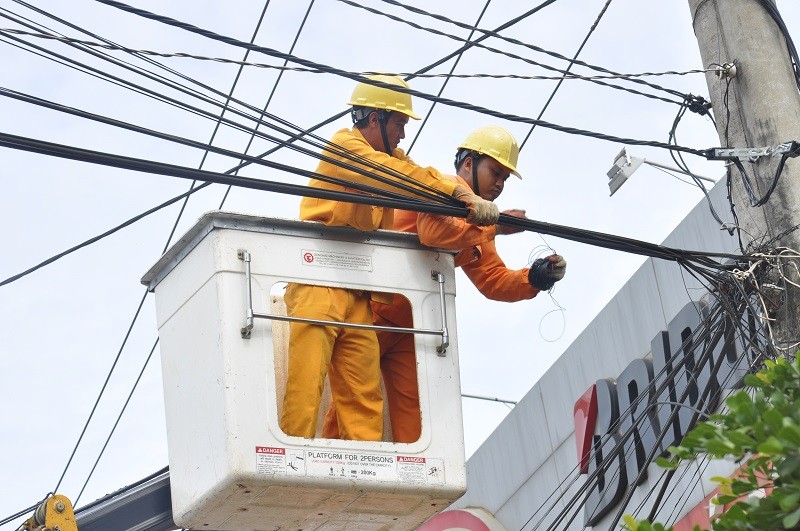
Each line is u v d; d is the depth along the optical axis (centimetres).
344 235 1473
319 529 1498
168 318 1497
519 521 2938
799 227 1570
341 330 1484
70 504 1580
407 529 1519
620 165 1905
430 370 1473
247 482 1365
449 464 1447
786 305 1549
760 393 1027
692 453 1019
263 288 1416
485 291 1661
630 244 1585
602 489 2559
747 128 1644
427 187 1486
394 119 1602
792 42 1688
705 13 1716
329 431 1579
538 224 1545
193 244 1453
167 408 1490
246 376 1384
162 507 1598
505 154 1688
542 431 2884
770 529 951
